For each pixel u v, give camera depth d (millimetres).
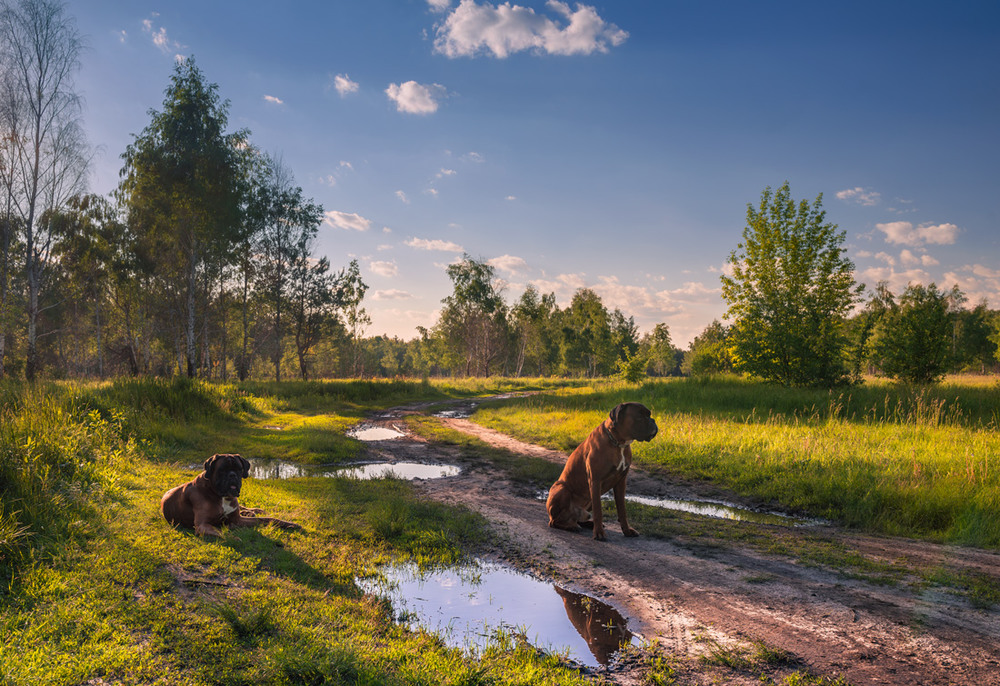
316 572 4551
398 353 153750
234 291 40156
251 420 16875
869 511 7266
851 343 23328
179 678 2758
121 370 44750
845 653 3396
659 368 102000
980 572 4977
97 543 4605
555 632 3732
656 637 3658
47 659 2775
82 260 37188
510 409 22250
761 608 4137
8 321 28047
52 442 7059
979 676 3109
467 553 5438
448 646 3424
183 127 30578
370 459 11578
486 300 75875
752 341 22922
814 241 22422
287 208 40406
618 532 6332
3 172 25406
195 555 4551
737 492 8906
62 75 25859
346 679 2840
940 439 10750
